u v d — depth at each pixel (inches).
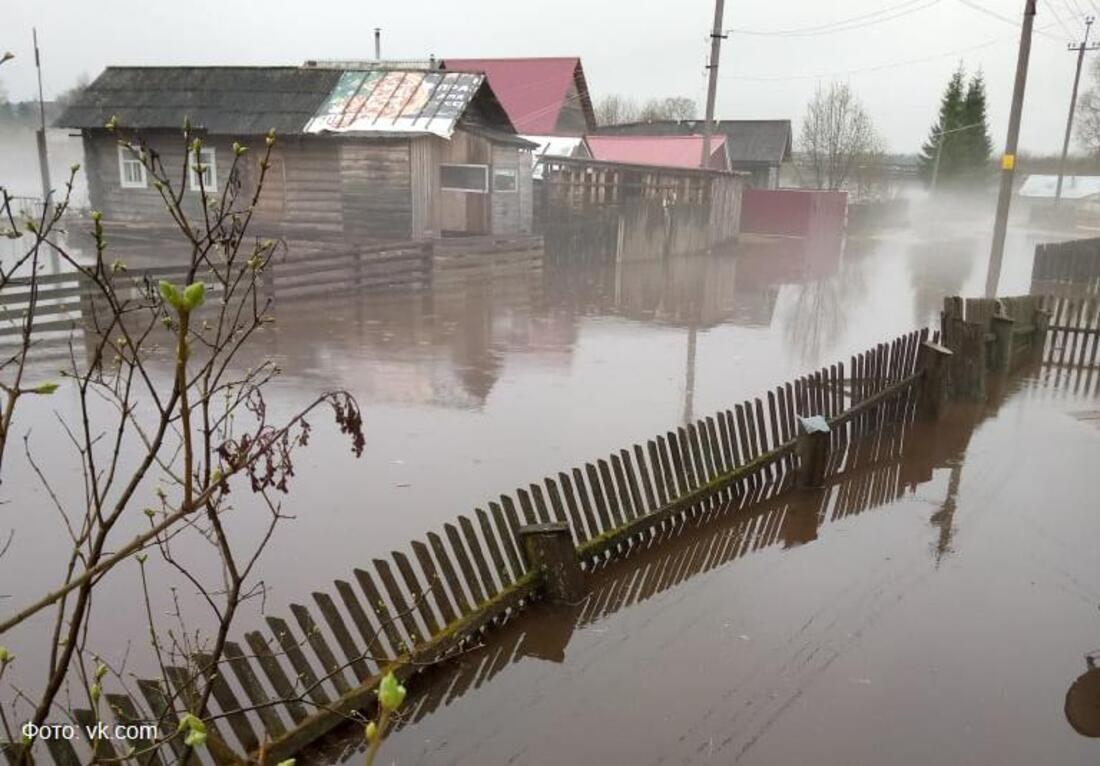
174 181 983.6
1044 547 307.3
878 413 439.5
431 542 227.9
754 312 817.5
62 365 482.3
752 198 1743.4
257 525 294.2
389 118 903.1
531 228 1091.3
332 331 627.8
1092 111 3346.5
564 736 199.0
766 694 217.0
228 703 169.6
